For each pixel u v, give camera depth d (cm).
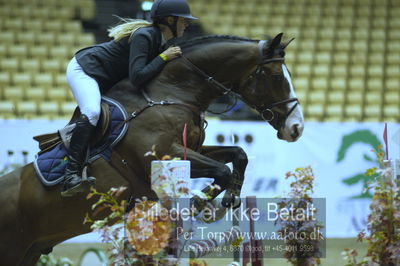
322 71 1828
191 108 635
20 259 641
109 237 507
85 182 591
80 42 1791
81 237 1269
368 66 1859
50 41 1773
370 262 536
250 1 2019
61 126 1226
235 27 1938
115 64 644
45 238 641
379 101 1781
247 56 642
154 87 638
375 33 1944
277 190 1290
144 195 630
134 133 616
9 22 1803
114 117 625
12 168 1127
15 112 1541
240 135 1295
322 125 1328
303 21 1967
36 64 1702
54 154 635
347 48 1902
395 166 594
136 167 618
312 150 1318
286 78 646
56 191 620
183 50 657
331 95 1778
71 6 1881
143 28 638
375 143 1333
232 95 669
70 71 639
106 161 619
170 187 514
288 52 1870
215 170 601
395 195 547
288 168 1305
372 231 546
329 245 1217
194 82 643
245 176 738
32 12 1844
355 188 1323
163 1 648
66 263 902
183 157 603
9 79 1645
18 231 630
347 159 1329
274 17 1980
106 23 1878
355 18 1984
